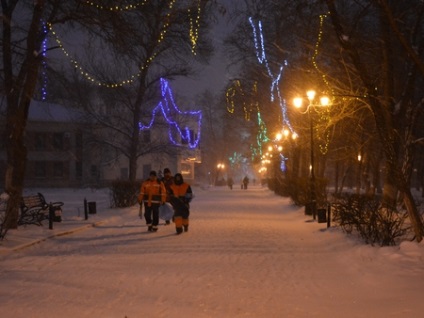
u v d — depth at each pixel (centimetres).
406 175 1972
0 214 1850
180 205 1778
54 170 6800
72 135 6744
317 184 2650
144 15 1773
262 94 4000
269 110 4081
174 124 5250
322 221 2023
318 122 2359
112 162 6838
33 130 6694
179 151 4950
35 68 1689
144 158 7475
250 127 5341
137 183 3306
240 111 4484
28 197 2009
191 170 8606
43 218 1972
